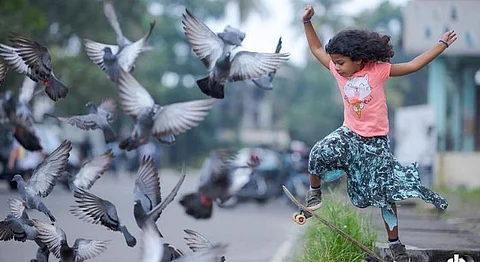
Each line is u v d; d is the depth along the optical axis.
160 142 6.61
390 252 6.51
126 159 38.50
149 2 53.44
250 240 11.85
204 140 58.47
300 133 58.09
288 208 19.47
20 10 23.66
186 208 7.94
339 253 7.49
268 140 66.56
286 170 20.05
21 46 6.64
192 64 57.16
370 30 6.25
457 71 22.38
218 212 17.38
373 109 6.13
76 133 40.81
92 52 7.23
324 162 6.10
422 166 23.41
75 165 21.36
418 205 14.34
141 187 6.06
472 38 19.73
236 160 8.06
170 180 32.16
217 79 6.41
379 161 6.11
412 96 51.78
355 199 6.21
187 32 6.47
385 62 6.22
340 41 6.11
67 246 6.46
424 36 19.75
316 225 8.43
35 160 18.38
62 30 34.94
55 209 14.59
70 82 35.09
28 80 8.29
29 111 8.31
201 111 6.49
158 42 56.56
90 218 6.31
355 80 6.16
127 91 6.46
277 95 62.22
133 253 9.51
